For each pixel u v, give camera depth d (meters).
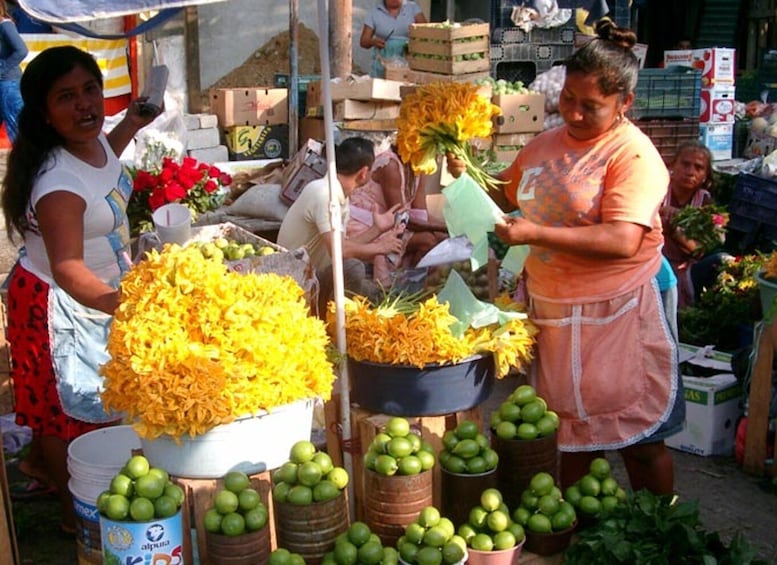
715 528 3.91
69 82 3.22
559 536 2.91
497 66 8.73
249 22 9.88
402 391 2.98
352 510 3.16
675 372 3.12
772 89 10.40
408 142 3.06
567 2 8.59
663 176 2.96
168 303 2.59
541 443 3.03
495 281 5.23
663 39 12.30
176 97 9.30
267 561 2.66
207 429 2.61
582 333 3.08
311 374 2.80
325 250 4.70
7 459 4.37
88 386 3.56
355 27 10.34
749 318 5.32
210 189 5.68
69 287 3.03
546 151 3.12
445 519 2.78
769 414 4.36
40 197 3.18
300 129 8.83
